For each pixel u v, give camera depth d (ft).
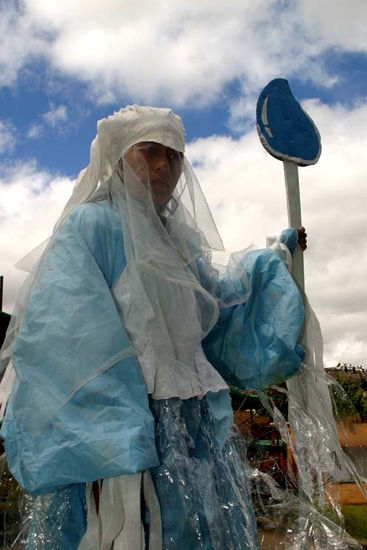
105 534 5.03
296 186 8.35
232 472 5.87
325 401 7.62
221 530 5.47
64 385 5.15
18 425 5.20
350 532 11.09
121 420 5.08
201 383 5.98
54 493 5.49
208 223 6.93
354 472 7.77
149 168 6.42
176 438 5.45
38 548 5.40
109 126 6.56
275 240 8.09
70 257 5.69
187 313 6.14
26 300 6.13
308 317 7.75
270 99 8.48
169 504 5.20
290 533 7.53
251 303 7.36
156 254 5.90
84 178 6.84
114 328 5.43
